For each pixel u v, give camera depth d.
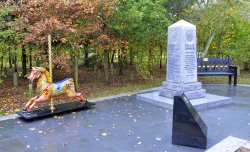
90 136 5.25
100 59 13.20
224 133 5.51
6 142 4.91
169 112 7.05
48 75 6.63
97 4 8.77
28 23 8.59
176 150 4.61
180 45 7.81
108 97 8.72
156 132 5.52
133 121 6.25
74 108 6.93
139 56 12.08
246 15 12.85
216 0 13.18
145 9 9.98
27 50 9.62
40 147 4.70
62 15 8.52
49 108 6.83
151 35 10.84
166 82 8.30
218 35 15.05
